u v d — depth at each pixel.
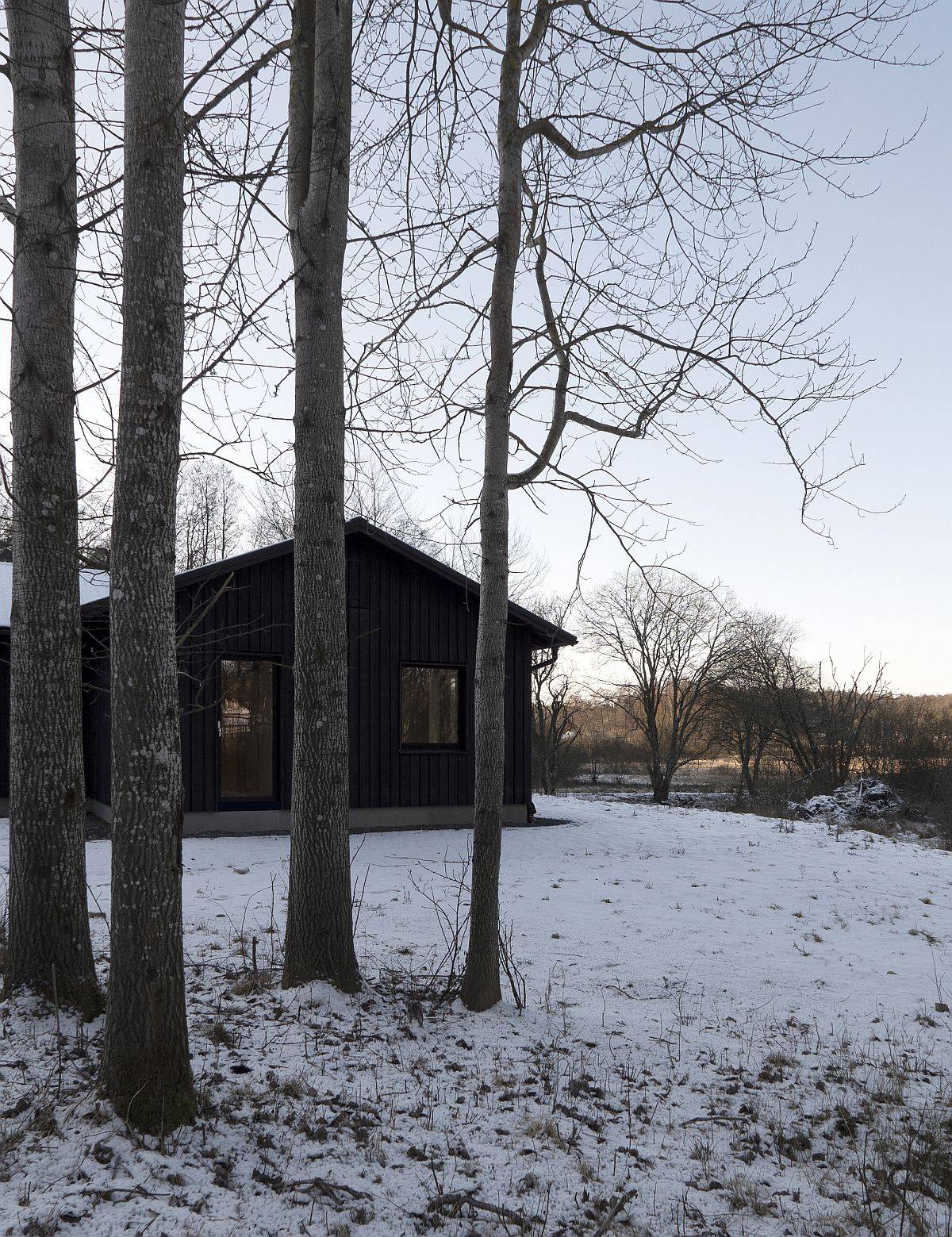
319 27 6.17
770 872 12.61
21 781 5.16
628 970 7.43
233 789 14.15
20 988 5.04
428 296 6.25
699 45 6.28
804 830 17.62
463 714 15.88
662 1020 6.30
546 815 17.64
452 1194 3.71
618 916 9.31
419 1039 5.46
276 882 10.12
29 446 5.25
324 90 6.19
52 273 5.36
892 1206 4.02
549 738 40.66
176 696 4.05
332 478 6.27
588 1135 4.46
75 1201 3.23
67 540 5.30
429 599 15.66
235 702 14.25
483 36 6.62
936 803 32.62
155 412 3.96
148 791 3.89
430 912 8.83
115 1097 3.85
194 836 13.39
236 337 5.22
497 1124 4.45
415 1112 4.45
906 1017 6.80
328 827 6.11
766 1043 6.03
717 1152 4.43
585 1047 5.65
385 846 13.09
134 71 4.03
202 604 13.67
